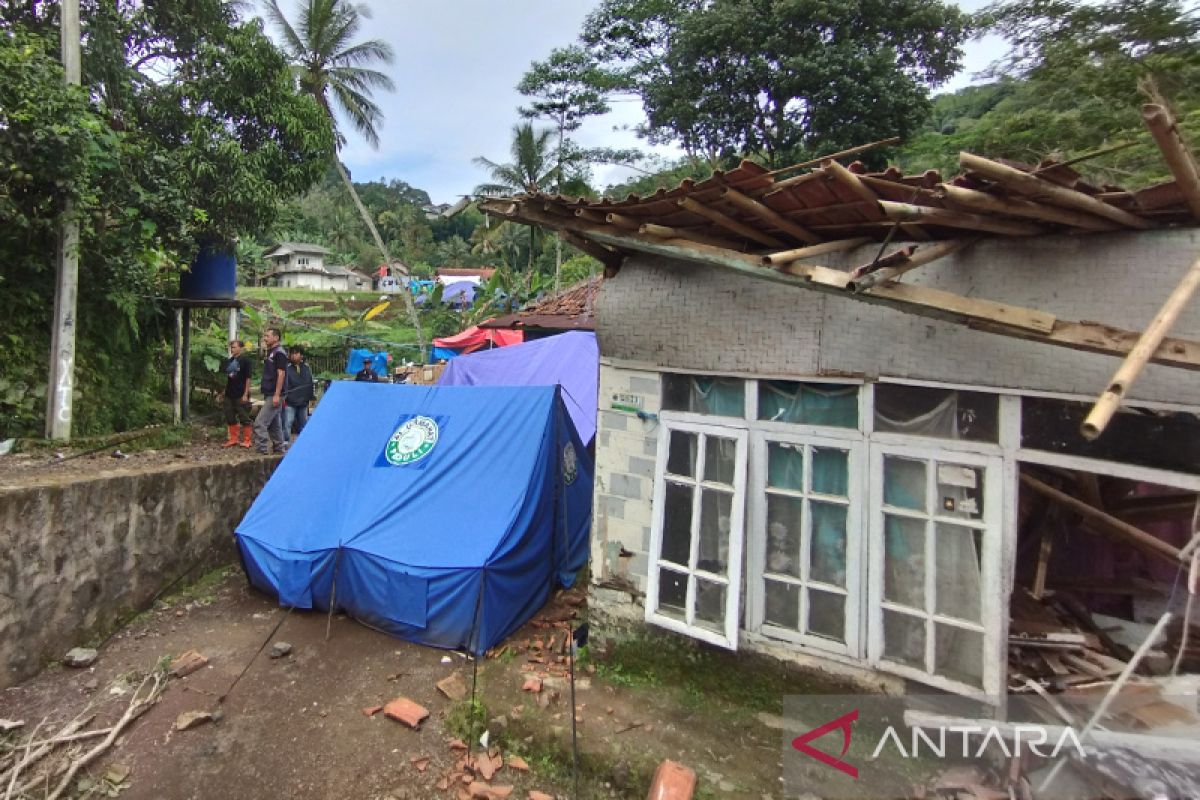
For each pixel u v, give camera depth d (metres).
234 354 8.13
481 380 9.83
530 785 3.31
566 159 23.81
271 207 8.71
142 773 3.42
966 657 3.02
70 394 6.53
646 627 4.03
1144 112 1.72
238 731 3.77
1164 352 2.12
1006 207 2.24
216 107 8.49
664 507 3.94
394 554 4.84
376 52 18.48
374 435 5.99
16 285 6.46
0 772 3.35
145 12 8.14
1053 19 7.71
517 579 4.89
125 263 7.07
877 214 2.76
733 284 3.67
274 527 5.55
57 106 5.57
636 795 3.19
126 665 4.50
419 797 3.25
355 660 4.56
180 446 7.70
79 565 4.69
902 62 16.12
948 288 2.97
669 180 18.45
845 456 3.41
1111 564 3.67
